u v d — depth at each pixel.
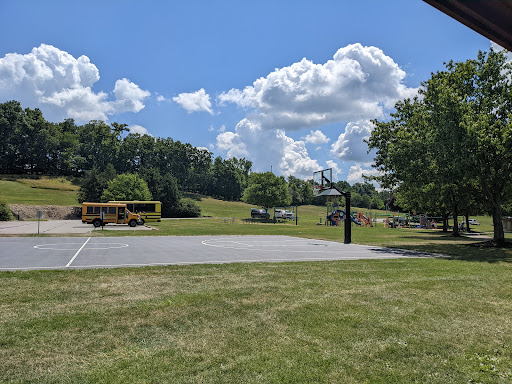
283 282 8.94
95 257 13.91
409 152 20.38
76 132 150.38
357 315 6.13
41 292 7.61
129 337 5.01
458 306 6.79
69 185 105.69
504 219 44.69
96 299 7.06
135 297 7.25
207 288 8.16
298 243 22.44
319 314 6.16
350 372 4.00
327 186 25.64
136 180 75.81
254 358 4.34
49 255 14.38
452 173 18.70
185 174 152.75
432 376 3.94
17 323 5.53
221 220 69.69
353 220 60.59
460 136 18.33
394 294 7.71
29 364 4.13
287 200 83.19
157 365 4.12
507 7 1.87
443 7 1.92
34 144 124.69
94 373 3.91
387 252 17.14
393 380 3.82
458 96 20.19
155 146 147.88
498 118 20.56
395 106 24.88
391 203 72.88
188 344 4.77
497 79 20.73
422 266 12.05
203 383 3.69
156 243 21.12
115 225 44.66
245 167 176.62
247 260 13.41
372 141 24.36
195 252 16.20
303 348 4.67
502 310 6.56
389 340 5.00
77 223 48.09
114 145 136.88
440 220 63.16
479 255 16.22
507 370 4.11
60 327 5.38
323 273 10.36
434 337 5.15
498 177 19.42
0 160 117.62
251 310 6.37
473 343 4.95
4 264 11.76
